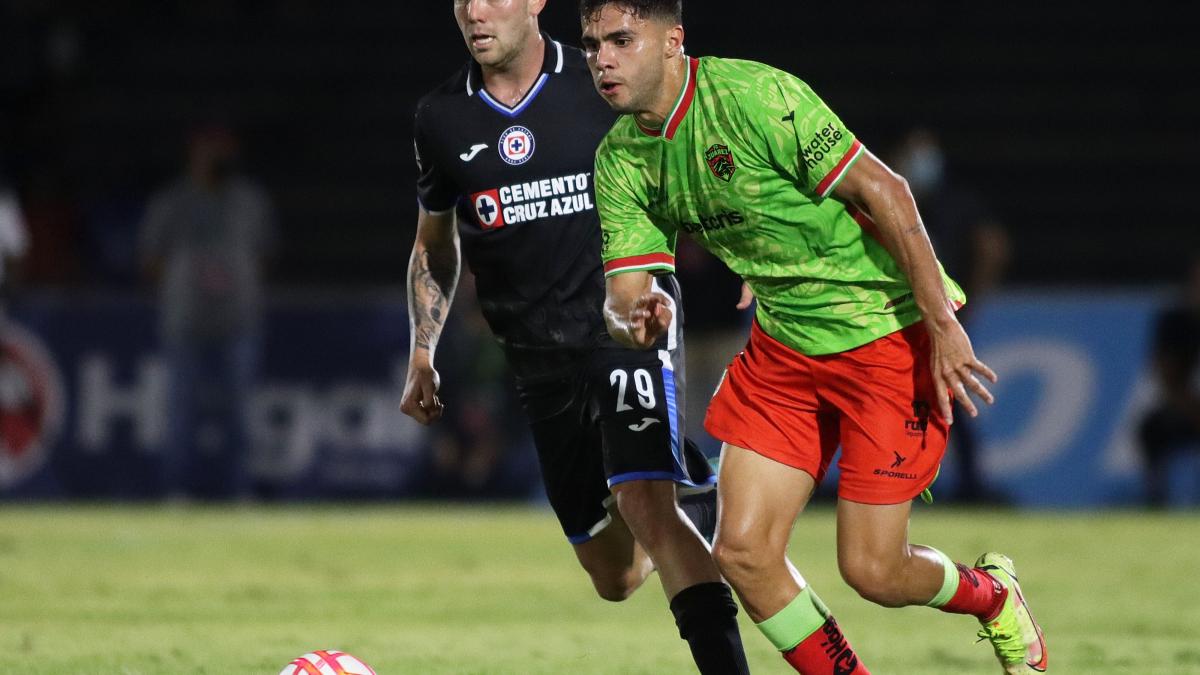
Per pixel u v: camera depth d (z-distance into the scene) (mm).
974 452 47031
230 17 76562
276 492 49656
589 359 18406
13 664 19469
